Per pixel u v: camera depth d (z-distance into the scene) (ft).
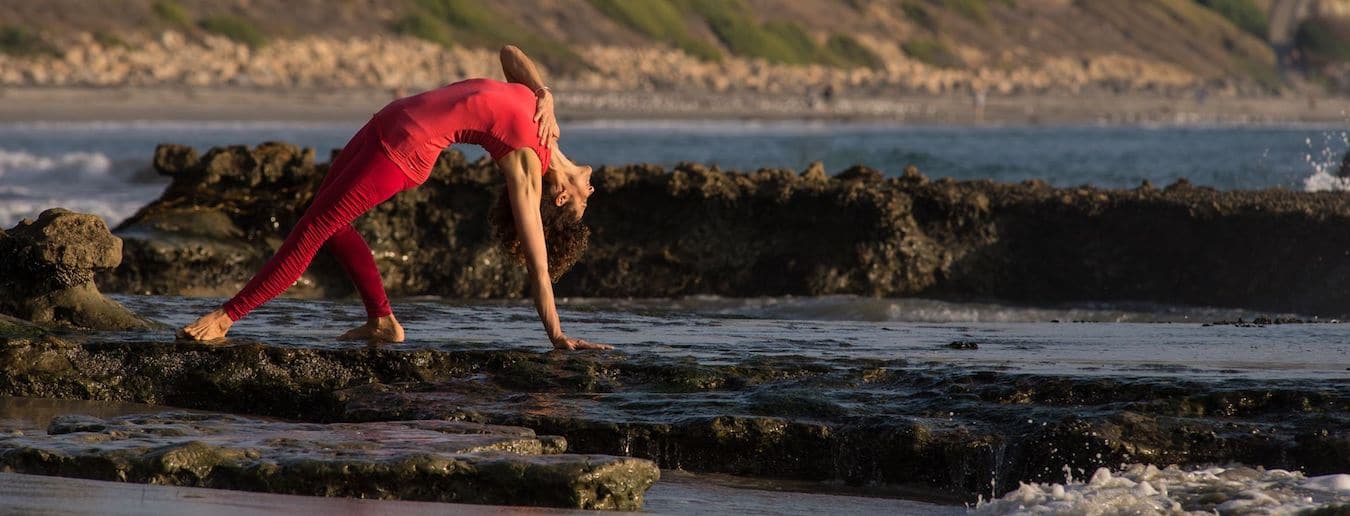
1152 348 27.48
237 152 50.34
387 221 49.49
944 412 21.44
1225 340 29.14
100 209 75.15
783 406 21.89
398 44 367.66
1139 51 525.75
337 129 225.35
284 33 359.25
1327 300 44.75
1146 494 17.34
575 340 25.61
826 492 20.06
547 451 19.45
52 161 108.68
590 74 376.48
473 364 24.72
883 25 482.28
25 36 312.09
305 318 31.01
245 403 24.44
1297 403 20.44
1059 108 377.71
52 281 27.35
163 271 46.16
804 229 48.98
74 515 15.24
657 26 421.59
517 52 24.41
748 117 297.94
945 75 447.83
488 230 49.67
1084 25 532.32
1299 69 567.18
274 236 48.62
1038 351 26.84
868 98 383.45
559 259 25.67
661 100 336.08
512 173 23.72
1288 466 19.02
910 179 51.83
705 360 24.77
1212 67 534.78
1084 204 48.47
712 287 48.78
